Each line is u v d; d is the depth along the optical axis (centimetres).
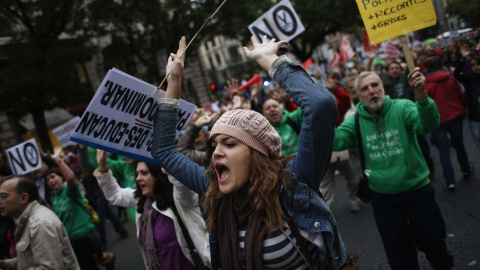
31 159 513
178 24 1712
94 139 206
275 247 156
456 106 520
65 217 431
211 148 210
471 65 490
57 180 439
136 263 577
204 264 278
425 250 283
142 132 223
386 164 284
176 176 193
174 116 196
